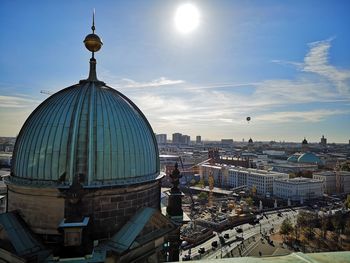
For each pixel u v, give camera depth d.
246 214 192.38
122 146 31.08
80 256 24.98
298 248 138.25
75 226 25.00
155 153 36.56
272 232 164.38
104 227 28.92
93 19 38.69
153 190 35.00
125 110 34.22
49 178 28.77
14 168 31.78
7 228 27.36
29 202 28.97
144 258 30.11
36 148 29.88
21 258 25.83
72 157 28.77
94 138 29.80
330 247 139.00
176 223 36.44
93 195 28.33
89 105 31.58
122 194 30.12
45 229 28.19
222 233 163.75
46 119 31.23
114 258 26.30
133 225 29.81
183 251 133.75
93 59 37.00
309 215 176.50
